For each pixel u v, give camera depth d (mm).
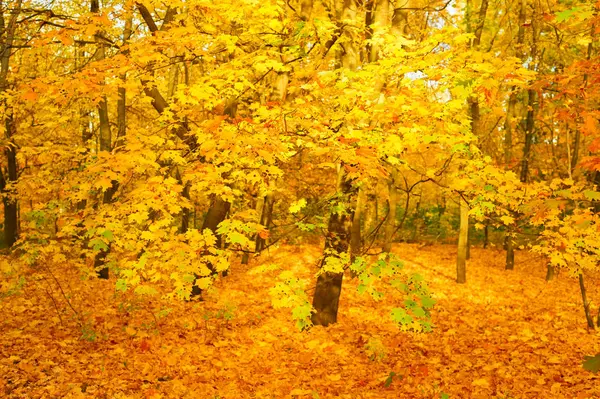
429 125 5383
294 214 7367
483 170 6043
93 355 6836
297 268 15188
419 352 8141
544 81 3971
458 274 14672
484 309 11641
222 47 8008
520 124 17688
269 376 6887
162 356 7176
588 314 9914
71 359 6586
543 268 17234
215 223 10172
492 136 18406
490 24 15477
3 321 7840
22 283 7773
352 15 8922
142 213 4914
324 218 7039
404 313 4367
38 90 4574
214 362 7180
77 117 12883
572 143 15789
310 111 5375
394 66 5691
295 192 18109
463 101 5301
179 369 6852
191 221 20812
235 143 4488
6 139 11172
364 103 5820
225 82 5918
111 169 4730
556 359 7621
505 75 4395
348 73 6012
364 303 11461
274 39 6520
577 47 11703
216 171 5215
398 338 8758
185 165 5715
